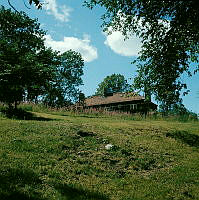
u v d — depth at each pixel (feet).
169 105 39.09
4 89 39.19
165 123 80.18
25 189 23.68
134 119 99.30
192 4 29.19
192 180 34.22
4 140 36.14
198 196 29.66
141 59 41.27
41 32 61.31
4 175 25.54
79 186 26.99
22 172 26.76
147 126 64.13
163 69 37.60
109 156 38.11
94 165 34.32
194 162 42.65
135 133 54.95
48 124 49.65
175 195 29.12
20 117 61.31
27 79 40.42
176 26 32.78
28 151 34.01
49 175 28.25
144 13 38.78
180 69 36.42
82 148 39.34
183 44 36.88
